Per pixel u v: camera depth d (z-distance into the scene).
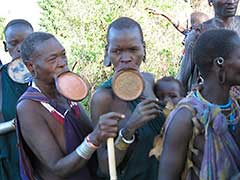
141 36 3.16
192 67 4.48
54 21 9.11
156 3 8.85
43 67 3.14
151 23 8.57
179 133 2.75
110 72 8.36
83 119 3.37
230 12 4.34
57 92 3.27
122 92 3.03
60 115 3.18
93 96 3.21
